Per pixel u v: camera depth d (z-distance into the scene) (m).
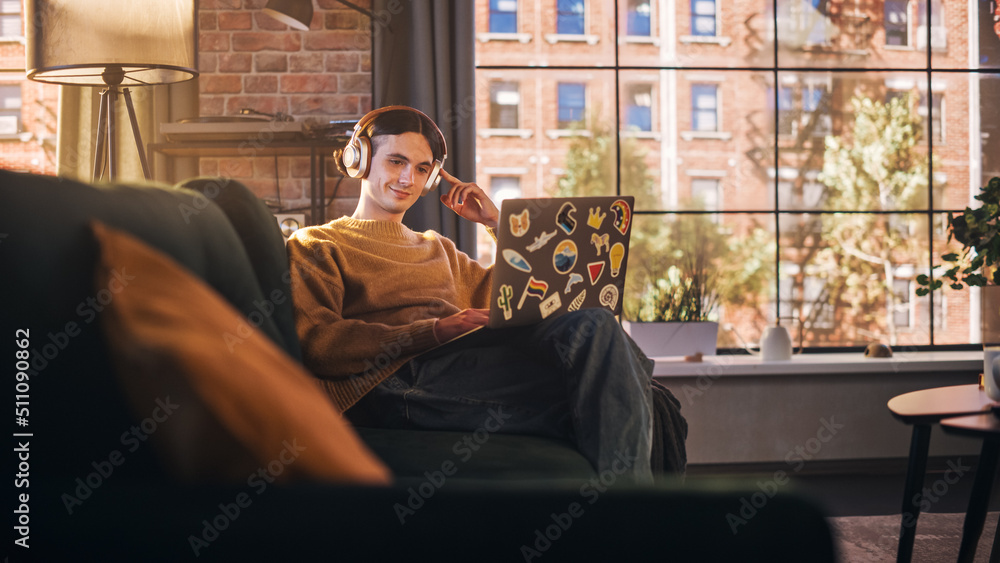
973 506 1.58
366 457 0.58
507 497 0.46
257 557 0.46
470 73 2.80
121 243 0.63
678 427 1.41
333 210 2.87
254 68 2.88
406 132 1.64
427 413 1.32
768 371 2.81
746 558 0.44
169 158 2.82
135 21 1.84
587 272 1.39
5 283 0.57
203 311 0.56
